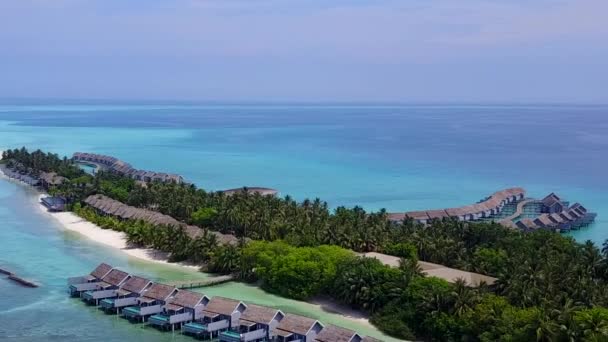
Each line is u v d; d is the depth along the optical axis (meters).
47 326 88.44
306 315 91.88
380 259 105.06
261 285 106.25
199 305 89.56
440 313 81.56
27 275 112.50
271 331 83.25
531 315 73.75
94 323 90.00
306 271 98.81
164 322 88.06
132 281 98.69
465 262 104.06
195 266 117.88
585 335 69.00
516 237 113.50
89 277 104.56
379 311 89.31
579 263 95.81
